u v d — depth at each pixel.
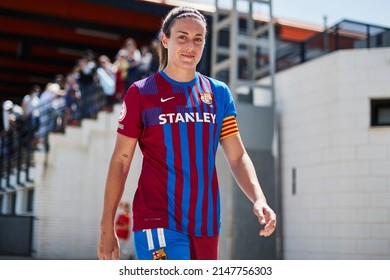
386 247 39.22
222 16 55.31
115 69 60.62
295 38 62.94
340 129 41.41
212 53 49.00
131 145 12.27
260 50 51.19
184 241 11.87
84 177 56.44
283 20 61.97
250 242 44.31
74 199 56.06
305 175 44.16
